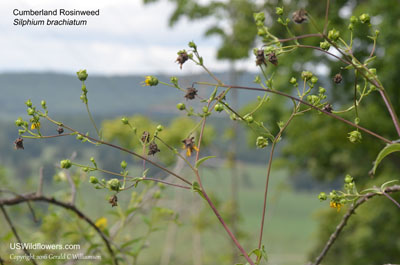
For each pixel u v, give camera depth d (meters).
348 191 1.51
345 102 7.53
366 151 8.48
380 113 7.79
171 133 4.41
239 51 8.18
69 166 1.42
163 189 2.32
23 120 1.48
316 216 9.55
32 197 1.49
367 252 9.13
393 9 6.78
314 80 1.50
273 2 7.27
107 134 4.45
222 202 7.04
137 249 2.04
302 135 8.63
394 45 6.77
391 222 9.00
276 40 1.42
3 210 1.44
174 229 5.45
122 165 1.43
